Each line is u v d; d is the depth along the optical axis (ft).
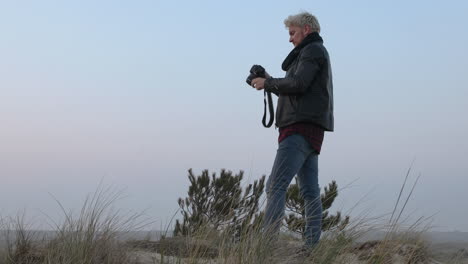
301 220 16.07
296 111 16.14
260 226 14.30
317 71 16.22
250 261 13.38
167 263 13.74
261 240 13.93
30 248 14.67
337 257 14.30
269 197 15.48
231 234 14.70
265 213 15.19
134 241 15.19
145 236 15.38
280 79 16.06
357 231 14.74
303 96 16.21
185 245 14.75
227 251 13.84
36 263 14.10
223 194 21.77
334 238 14.58
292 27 16.94
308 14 16.88
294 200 21.21
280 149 16.19
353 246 14.64
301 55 16.33
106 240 14.55
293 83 15.79
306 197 16.43
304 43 16.56
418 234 15.99
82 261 13.74
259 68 17.01
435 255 16.30
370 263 14.26
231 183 21.90
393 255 14.84
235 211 15.24
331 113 16.93
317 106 16.20
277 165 16.02
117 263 14.01
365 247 15.38
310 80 15.90
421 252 15.47
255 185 17.75
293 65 16.92
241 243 13.78
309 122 16.15
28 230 15.19
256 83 16.55
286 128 16.28
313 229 15.39
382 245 14.64
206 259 13.99
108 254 14.19
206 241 14.61
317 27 16.87
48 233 15.06
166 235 14.84
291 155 15.94
